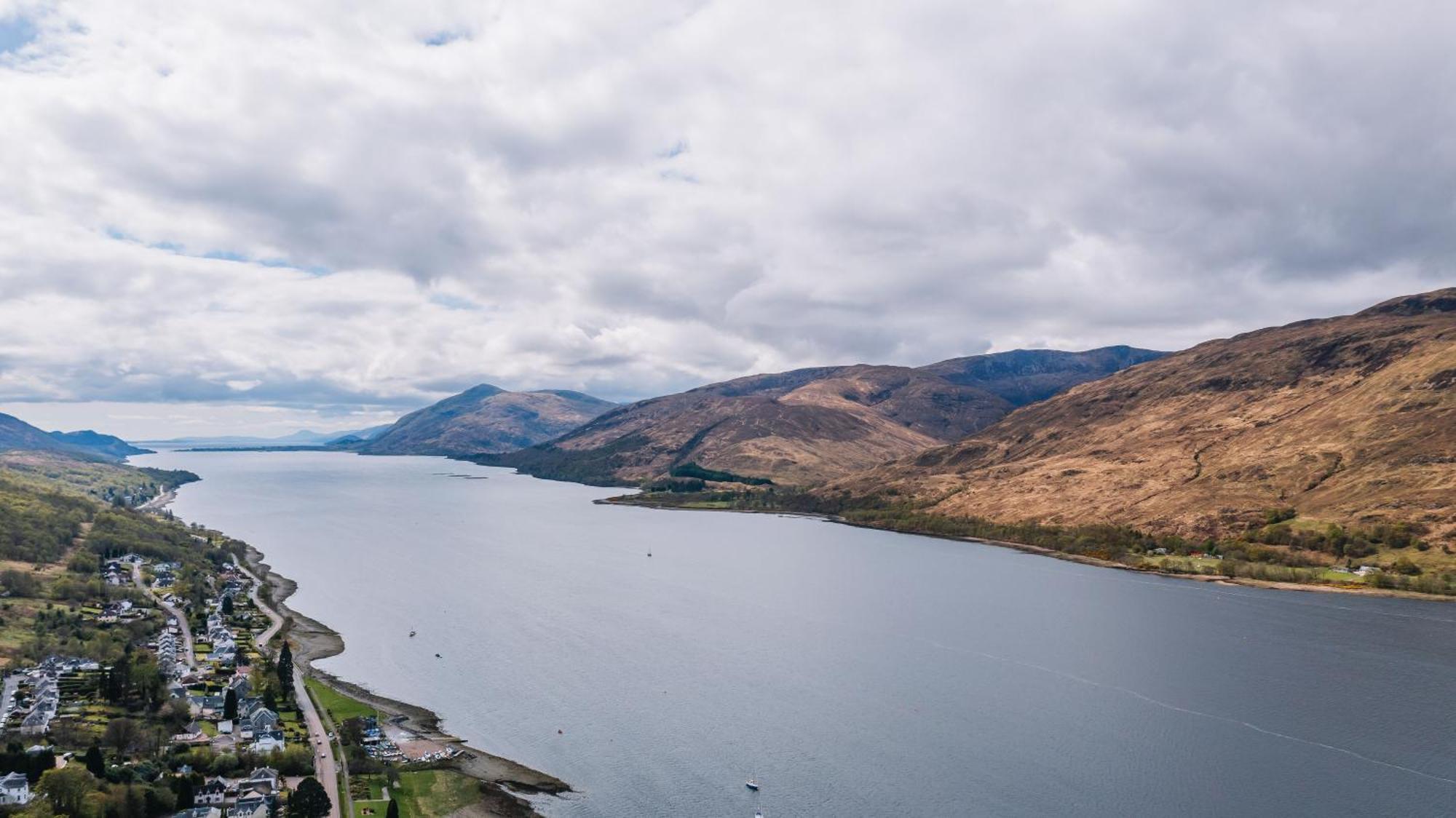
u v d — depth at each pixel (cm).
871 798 13388
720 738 15675
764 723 16425
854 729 16112
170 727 15512
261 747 14625
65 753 14050
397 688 18375
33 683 16912
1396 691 18150
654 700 17638
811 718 16700
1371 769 14312
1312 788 13662
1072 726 16262
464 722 16475
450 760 14650
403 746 15212
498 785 13775
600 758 14812
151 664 17900
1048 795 13488
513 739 15650
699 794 13512
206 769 13938
